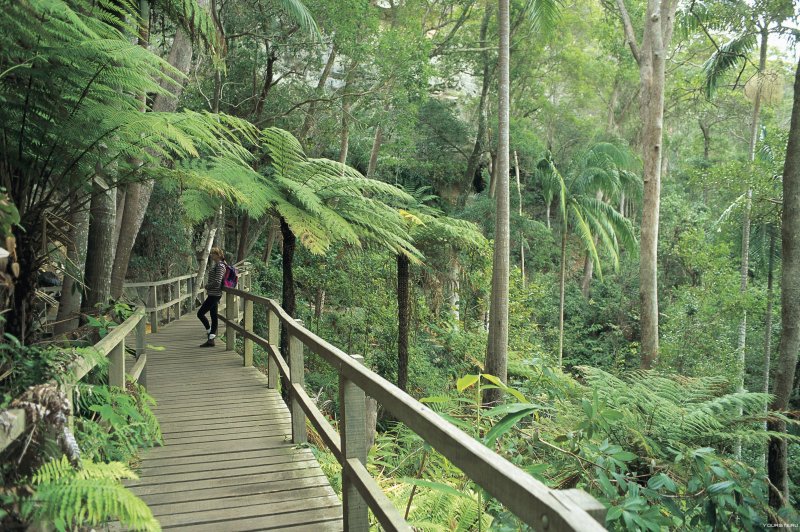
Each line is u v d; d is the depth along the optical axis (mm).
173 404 6316
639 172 31391
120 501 1956
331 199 9516
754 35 18125
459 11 29938
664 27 19000
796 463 13898
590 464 4035
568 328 30531
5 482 1969
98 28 4246
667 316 21828
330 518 3480
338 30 16016
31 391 2150
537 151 30266
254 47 16234
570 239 34750
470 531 3893
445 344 17266
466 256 15367
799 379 17688
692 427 5137
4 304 3336
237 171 7832
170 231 16719
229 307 9727
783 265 10523
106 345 3793
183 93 15734
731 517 3662
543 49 30141
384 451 6215
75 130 4004
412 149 27859
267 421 5648
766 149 16094
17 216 2527
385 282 17109
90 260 6578
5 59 3615
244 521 3453
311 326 17281
